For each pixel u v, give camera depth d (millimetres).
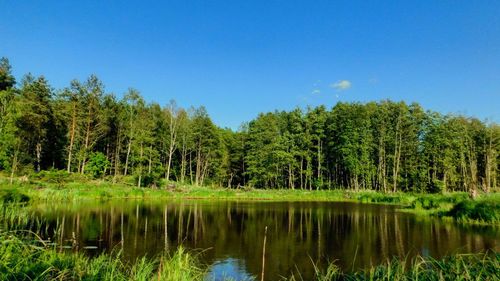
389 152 66188
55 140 58125
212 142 73062
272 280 9836
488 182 60812
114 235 15938
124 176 56688
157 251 13039
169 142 67625
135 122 59656
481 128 67812
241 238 16375
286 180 74000
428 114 63594
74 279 6965
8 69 54625
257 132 71000
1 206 14977
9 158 41531
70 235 15336
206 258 12453
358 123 62375
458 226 19734
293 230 18797
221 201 39281
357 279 8281
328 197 46500
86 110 57094
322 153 68000
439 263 7355
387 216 25188
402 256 12695
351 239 16188
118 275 7461
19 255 6926
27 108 47500
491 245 14312
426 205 30000
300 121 70438
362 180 65562
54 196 31516
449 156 61781
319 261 12078
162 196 42281
